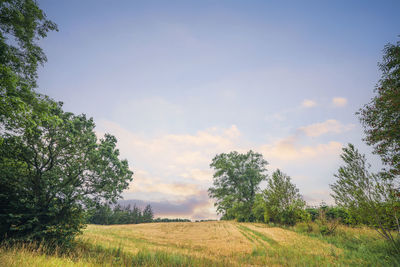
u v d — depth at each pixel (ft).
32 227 40.78
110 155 49.29
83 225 46.85
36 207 40.88
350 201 50.47
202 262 36.19
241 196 164.76
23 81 42.50
